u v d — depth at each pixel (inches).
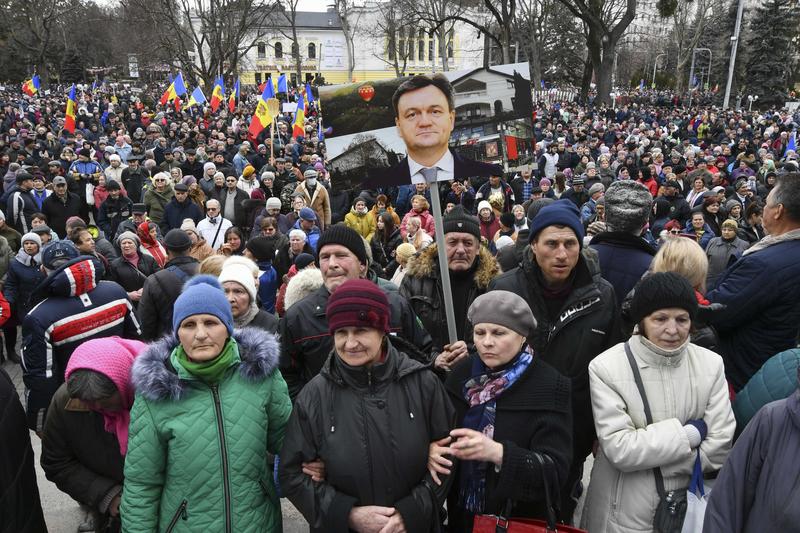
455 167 113.9
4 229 303.9
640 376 97.4
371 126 120.3
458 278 140.3
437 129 113.3
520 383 93.2
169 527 89.9
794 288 113.3
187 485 89.4
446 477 94.5
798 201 113.9
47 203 364.2
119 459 103.3
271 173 451.2
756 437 78.0
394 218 344.2
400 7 1585.9
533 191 430.6
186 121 1076.5
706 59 2640.3
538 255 109.0
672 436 92.6
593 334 109.4
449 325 110.3
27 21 1889.8
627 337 118.0
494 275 136.3
